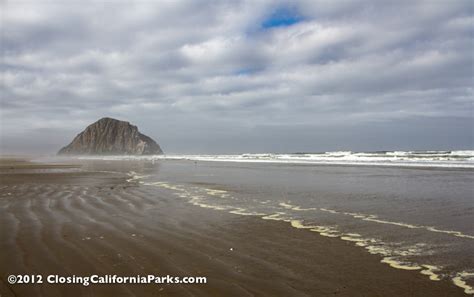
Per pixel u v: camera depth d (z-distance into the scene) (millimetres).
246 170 29812
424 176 21047
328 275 5273
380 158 38969
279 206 11672
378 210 10758
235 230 8289
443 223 8867
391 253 6383
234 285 4914
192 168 34531
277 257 6199
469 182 17688
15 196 14102
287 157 52562
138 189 16578
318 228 8469
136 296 4551
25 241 7223
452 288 4738
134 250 6645
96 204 12141
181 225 8828
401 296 4496
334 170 27531
